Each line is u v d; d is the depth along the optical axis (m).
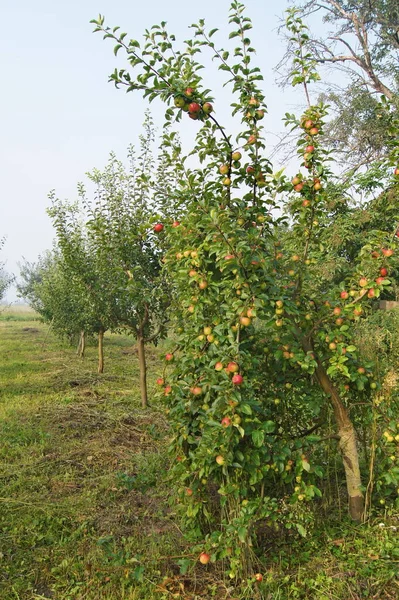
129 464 5.19
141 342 7.62
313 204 3.51
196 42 3.29
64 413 7.05
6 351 14.27
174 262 3.63
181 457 3.46
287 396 3.68
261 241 3.28
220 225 3.02
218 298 3.26
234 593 3.00
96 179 7.47
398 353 3.96
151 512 4.15
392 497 3.92
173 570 3.30
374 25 14.62
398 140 3.48
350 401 3.79
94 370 10.88
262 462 3.13
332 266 7.17
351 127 13.05
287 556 3.30
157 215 4.20
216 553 3.12
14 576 3.30
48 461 5.27
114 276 7.42
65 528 3.85
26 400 8.01
